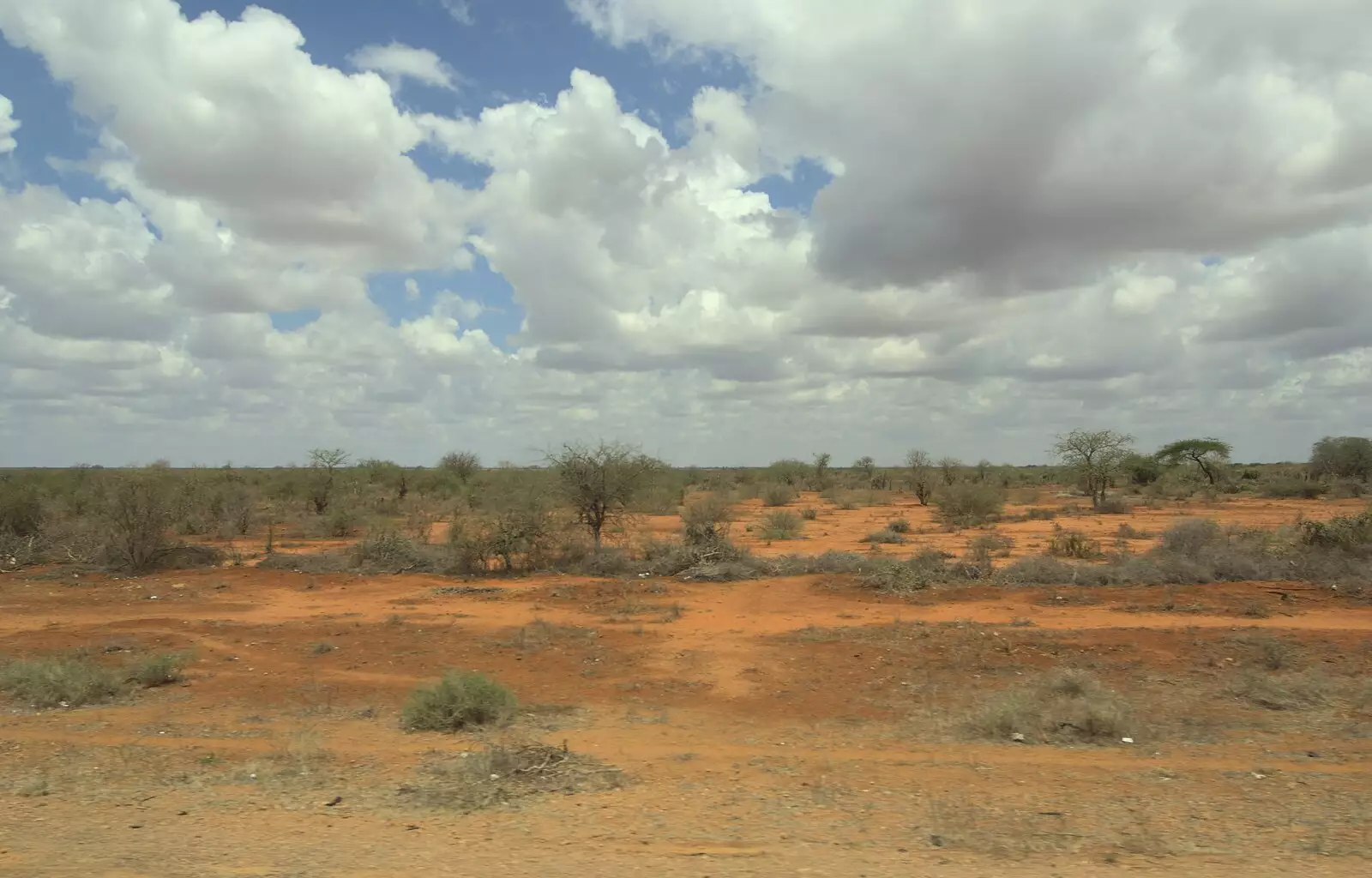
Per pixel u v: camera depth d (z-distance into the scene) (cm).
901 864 611
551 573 2367
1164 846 645
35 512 3030
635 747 995
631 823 721
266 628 1738
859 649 1470
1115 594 1852
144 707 1206
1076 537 2647
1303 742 967
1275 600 1761
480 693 1109
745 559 2316
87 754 973
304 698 1247
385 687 1312
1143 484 6669
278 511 4497
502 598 2034
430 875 593
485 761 882
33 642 1598
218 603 2038
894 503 5744
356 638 1636
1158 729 1023
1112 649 1412
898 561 2180
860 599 1916
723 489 5875
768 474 8331
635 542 2783
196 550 2683
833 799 790
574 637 1606
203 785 849
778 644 1534
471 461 6719
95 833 701
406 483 5756
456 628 1698
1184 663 1334
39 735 1059
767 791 818
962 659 1381
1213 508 4647
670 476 4584
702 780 859
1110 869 600
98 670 1319
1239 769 869
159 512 2570
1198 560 2073
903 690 1238
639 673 1373
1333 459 6456
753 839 679
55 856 639
